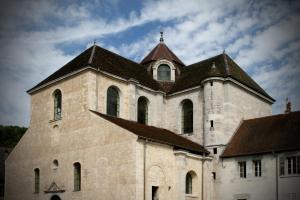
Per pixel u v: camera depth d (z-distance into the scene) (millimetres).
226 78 39844
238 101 40875
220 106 39094
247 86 42000
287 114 37812
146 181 30266
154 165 31266
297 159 32875
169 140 34156
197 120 40875
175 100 43469
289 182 32906
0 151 59312
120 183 30203
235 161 36531
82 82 36031
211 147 38062
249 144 36594
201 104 41000
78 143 34469
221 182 36812
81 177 33281
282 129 36125
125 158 30312
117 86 38438
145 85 41500
